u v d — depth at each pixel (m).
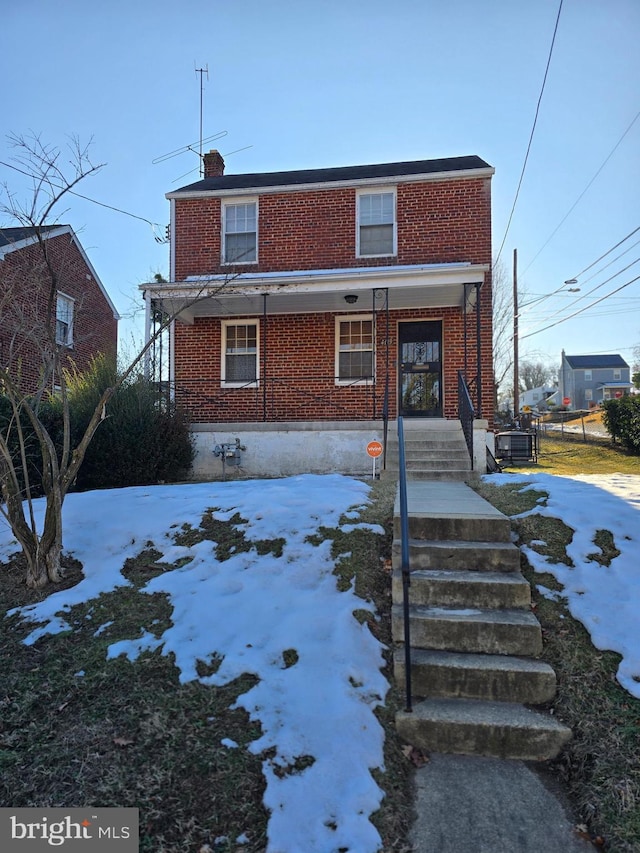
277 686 3.45
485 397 11.55
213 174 15.66
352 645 3.79
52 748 3.09
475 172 11.70
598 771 2.98
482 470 9.26
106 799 2.77
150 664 3.74
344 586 4.43
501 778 3.07
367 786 2.83
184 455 10.20
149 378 10.14
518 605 4.19
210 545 5.22
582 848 2.60
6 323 6.99
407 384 11.92
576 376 66.56
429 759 3.23
